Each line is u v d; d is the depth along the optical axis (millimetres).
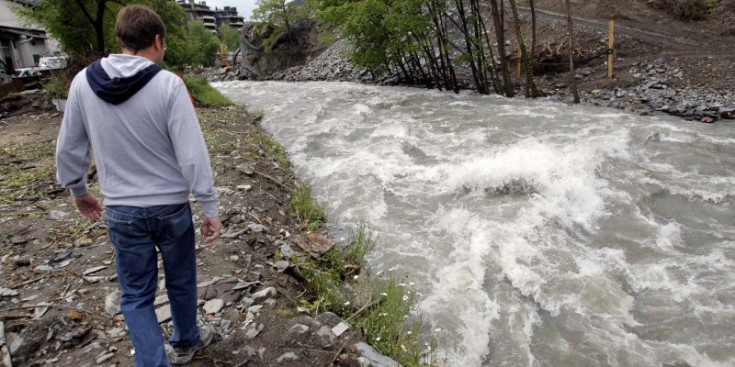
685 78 14320
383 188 7543
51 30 17016
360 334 3586
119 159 2305
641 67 15828
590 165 7555
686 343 3918
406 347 3732
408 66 20797
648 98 13039
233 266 4398
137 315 2457
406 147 9742
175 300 2742
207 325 3443
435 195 7195
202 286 3977
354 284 4793
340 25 19844
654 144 8812
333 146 10250
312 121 13141
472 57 16656
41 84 14875
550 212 6176
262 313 3650
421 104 15039
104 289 3975
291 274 4609
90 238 5012
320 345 3334
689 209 6332
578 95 14523
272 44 38500
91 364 3062
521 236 5629
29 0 19141
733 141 8805
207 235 2521
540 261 5141
